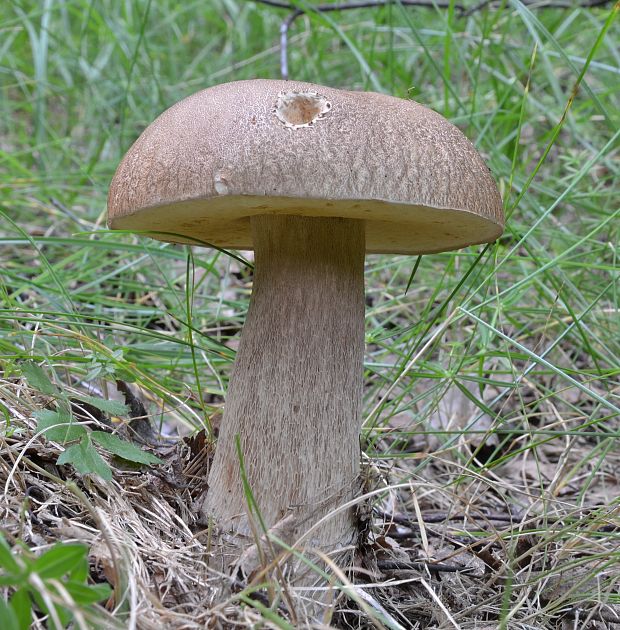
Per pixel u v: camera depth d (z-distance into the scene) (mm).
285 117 225
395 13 640
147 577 226
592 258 450
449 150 234
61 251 466
